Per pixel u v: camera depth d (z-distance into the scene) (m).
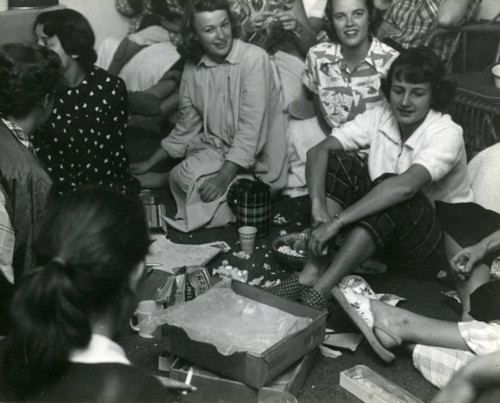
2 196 1.69
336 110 3.26
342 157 2.57
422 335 1.96
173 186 3.29
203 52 3.23
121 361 1.08
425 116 2.45
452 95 2.44
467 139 3.29
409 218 2.31
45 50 1.89
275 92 3.33
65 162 2.86
